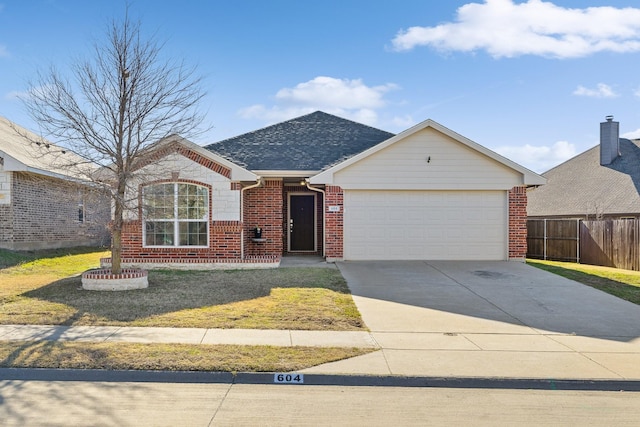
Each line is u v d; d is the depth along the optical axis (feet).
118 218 36.81
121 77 36.55
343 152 56.44
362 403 16.98
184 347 21.95
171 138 42.16
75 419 15.29
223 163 47.93
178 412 15.96
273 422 15.28
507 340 24.38
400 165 50.67
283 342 23.20
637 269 49.52
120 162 36.76
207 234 48.16
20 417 15.39
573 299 34.04
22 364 19.56
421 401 17.25
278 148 57.36
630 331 26.32
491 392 18.30
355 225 51.03
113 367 19.45
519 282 39.81
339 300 32.45
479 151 50.60
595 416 16.07
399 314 29.32
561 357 21.75
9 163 53.11
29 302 30.71
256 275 41.86
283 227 60.44
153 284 37.55
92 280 34.91
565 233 59.82
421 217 51.24
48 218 62.03
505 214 51.34
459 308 31.04
